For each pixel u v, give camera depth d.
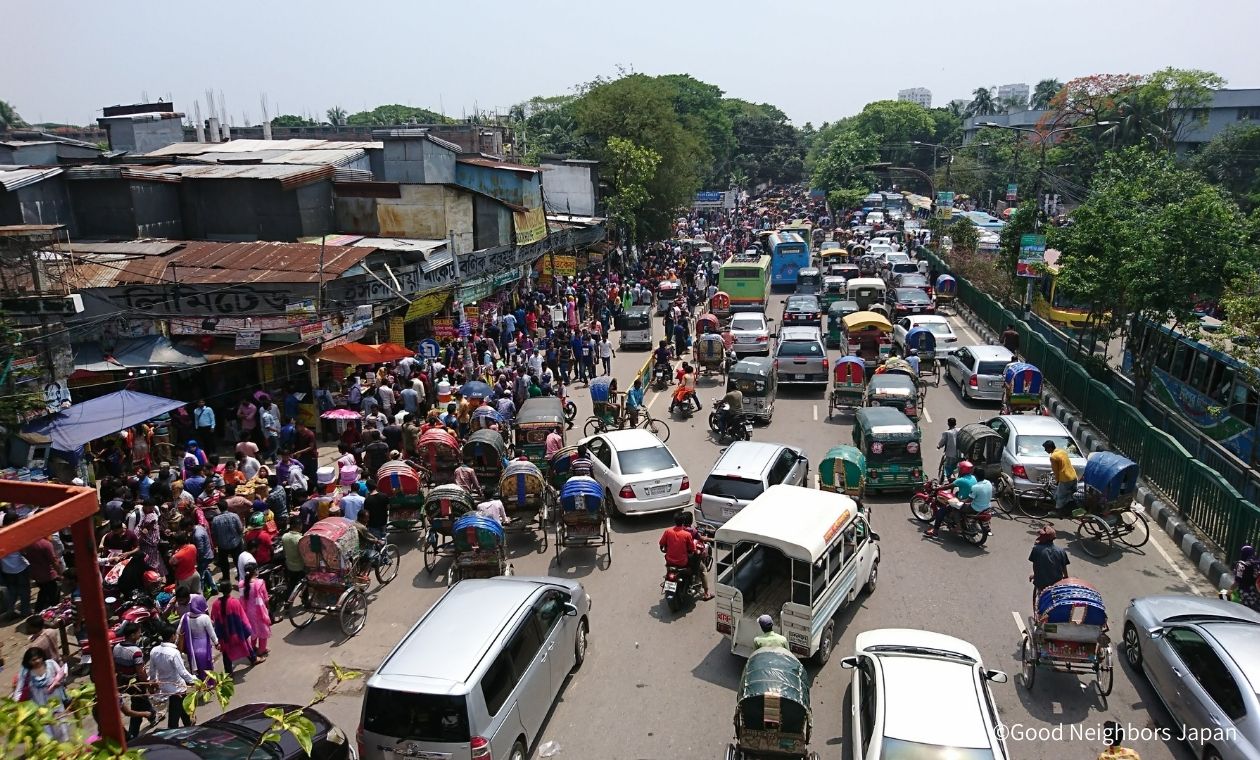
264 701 11.15
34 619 10.12
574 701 10.99
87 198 24.92
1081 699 10.84
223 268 21.77
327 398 22.14
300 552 13.04
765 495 12.77
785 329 29.39
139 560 12.98
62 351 16.20
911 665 9.05
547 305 35.62
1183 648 10.10
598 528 15.02
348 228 29.28
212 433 20.94
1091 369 26.55
